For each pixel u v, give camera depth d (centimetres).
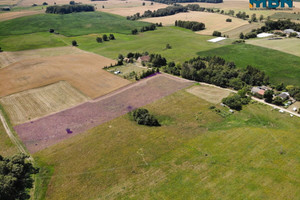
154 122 6103
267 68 9875
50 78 9469
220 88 8375
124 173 4444
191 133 5703
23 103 7444
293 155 4769
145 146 5216
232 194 3869
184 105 7188
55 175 4459
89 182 4259
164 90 8294
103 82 9106
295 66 9844
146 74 9562
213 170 4431
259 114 6544
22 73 10012
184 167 4538
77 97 7856
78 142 5444
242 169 4431
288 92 7675
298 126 5884
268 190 3931
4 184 3825
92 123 6259
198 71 9338
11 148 5309
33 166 4712
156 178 4291
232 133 5616
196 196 3856
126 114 6712
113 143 5356
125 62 11569
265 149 4978
